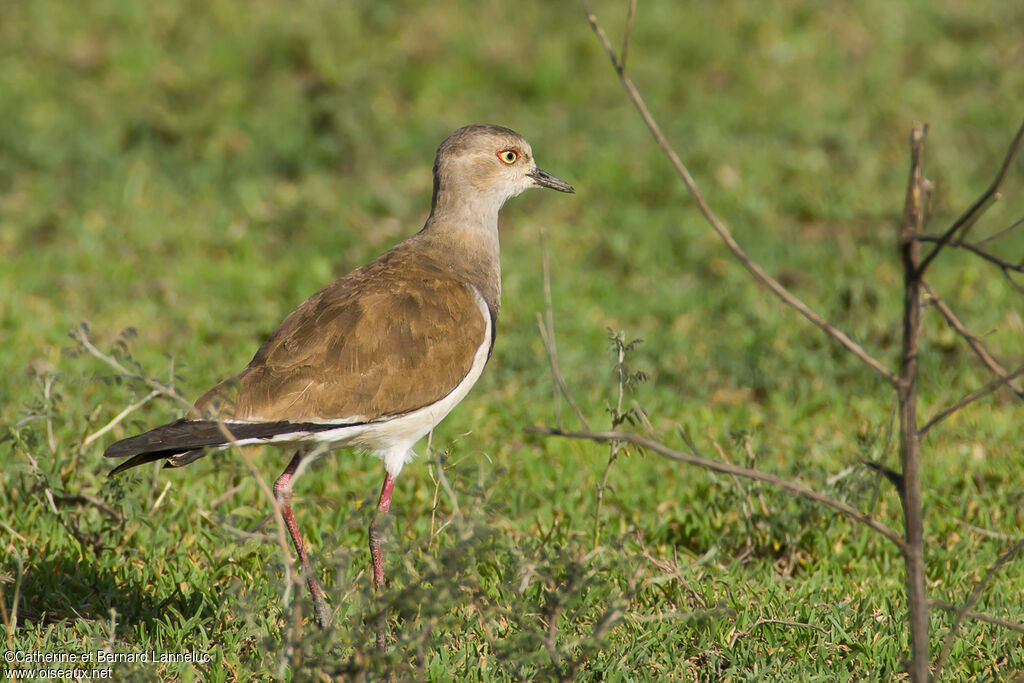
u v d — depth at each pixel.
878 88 22.45
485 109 21.89
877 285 14.34
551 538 9.07
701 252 16.70
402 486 10.22
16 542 8.73
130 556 8.82
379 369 8.09
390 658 6.10
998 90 22.41
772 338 13.53
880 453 9.89
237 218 17.94
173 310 14.31
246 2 25.34
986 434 11.27
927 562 9.11
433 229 9.57
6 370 12.07
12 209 17.78
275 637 7.56
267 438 7.72
